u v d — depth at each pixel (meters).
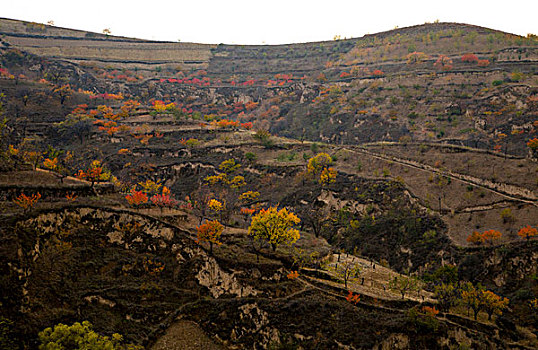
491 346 63.78
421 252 103.56
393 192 127.19
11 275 59.06
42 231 70.19
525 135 177.62
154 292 71.81
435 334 64.19
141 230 80.69
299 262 81.56
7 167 90.44
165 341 64.88
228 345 66.31
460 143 189.75
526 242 90.38
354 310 68.06
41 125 182.88
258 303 69.81
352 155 159.88
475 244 96.12
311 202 136.50
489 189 117.06
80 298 65.94
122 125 187.00
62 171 104.31
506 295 83.75
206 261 77.31
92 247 75.38
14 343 53.53
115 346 56.62
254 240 85.38
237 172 161.00
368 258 104.75
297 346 64.06
